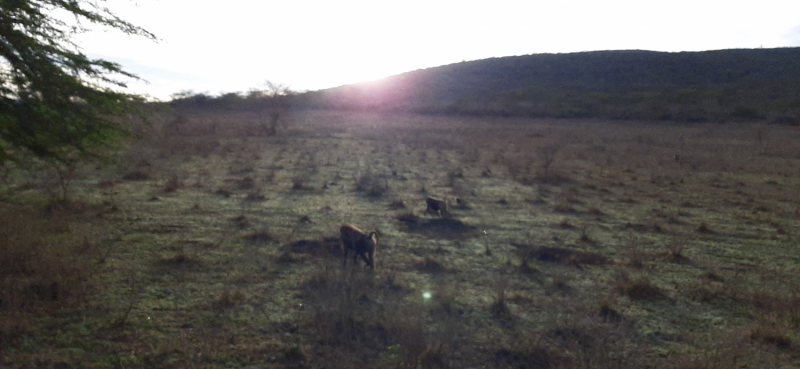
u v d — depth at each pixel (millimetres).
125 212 10617
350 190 14961
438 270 7652
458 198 12898
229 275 7008
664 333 5602
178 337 5098
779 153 28188
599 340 5258
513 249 9055
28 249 6938
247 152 23484
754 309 6387
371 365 4613
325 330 5293
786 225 11586
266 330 5332
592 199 14727
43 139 7574
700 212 13102
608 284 7234
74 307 5633
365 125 49062
